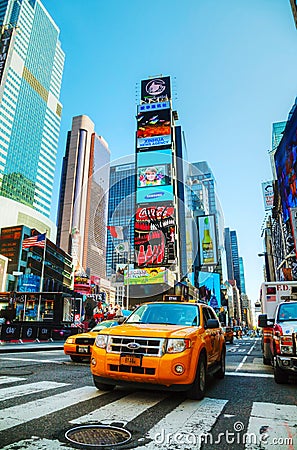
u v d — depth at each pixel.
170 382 4.48
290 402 4.83
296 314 7.45
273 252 80.62
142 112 75.19
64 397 4.88
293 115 43.16
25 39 136.62
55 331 21.39
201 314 6.21
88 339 9.76
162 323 5.86
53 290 48.84
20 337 21.59
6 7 133.62
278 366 6.38
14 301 25.66
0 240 68.31
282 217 55.69
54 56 158.62
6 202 78.94
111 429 3.46
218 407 4.45
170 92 79.38
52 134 147.50
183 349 4.65
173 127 73.31
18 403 4.48
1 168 111.25
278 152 49.56
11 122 118.69
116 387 5.66
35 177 130.12
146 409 4.26
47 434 3.25
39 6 151.00
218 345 6.95
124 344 4.75
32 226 86.25
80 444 2.99
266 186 79.62
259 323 10.27
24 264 66.19
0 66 117.50
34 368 8.12
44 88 145.12
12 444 2.97
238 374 7.95
